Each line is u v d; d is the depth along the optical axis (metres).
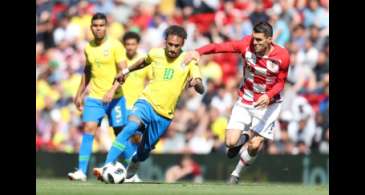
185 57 35.28
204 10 70.50
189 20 70.75
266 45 36.12
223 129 63.47
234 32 69.19
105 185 33.16
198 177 57.38
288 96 62.12
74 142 67.62
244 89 38.41
